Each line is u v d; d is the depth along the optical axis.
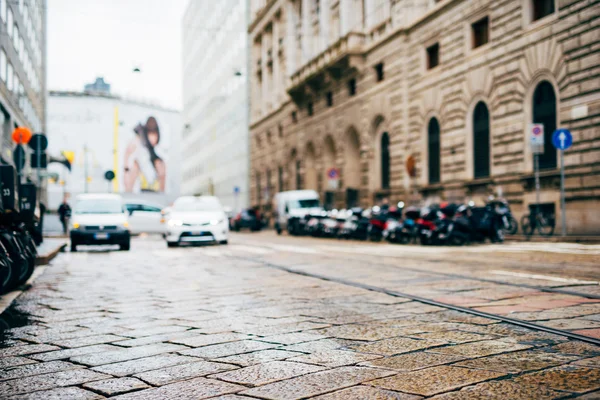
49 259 11.88
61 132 74.06
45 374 3.56
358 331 4.54
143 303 6.26
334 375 3.33
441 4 20.64
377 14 26.53
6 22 24.73
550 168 16.05
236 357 3.83
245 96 51.75
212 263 11.10
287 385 3.16
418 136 22.59
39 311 5.89
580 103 14.75
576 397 2.80
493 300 5.80
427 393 2.94
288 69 39.16
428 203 21.73
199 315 5.45
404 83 23.53
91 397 3.08
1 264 6.40
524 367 3.37
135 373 3.52
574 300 5.62
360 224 19.75
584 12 14.54
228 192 58.69
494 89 18.08
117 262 11.70
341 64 28.41
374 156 26.70
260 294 6.74
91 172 75.25
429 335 4.32
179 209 17.75
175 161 88.94
